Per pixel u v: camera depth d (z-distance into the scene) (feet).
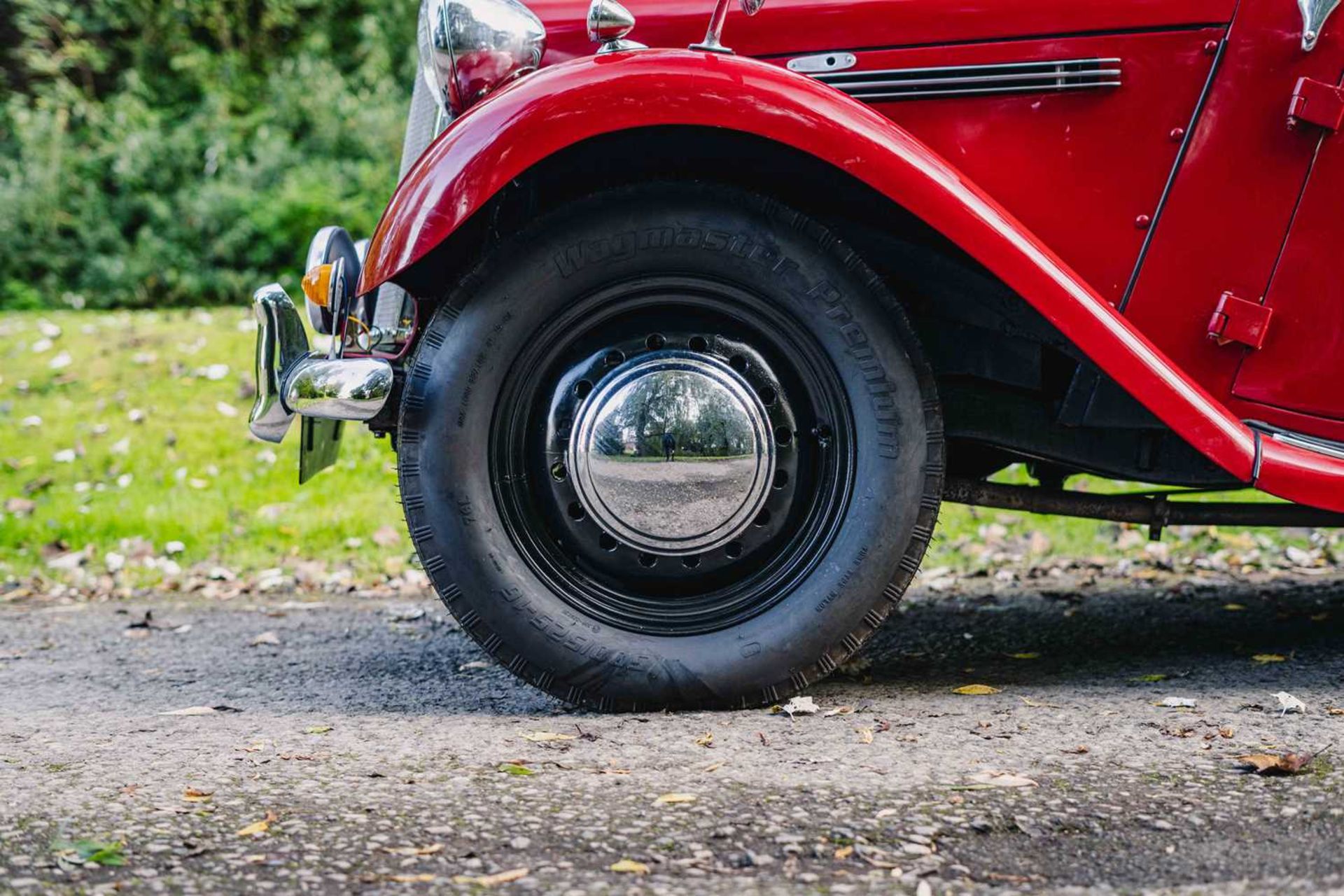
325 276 9.43
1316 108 9.39
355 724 9.19
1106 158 9.75
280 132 40.50
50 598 15.79
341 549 17.78
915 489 8.96
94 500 19.10
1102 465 9.68
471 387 8.93
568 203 8.95
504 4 9.36
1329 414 9.73
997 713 9.01
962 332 9.55
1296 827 6.71
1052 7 9.71
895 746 8.15
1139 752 7.97
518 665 9.00
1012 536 17.56
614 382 9.02
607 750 8.16
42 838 6.79
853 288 8.93
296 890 6.14
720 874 6.27
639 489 9.01
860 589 8.96
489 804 7.21
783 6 9.89
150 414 22.07
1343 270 9.57
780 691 9.06
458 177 8.50
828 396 9.05
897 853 6.49
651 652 8.98
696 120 8.45
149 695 10.66
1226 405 9.80
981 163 9.85
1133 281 9.80
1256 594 13.85
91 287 37.81
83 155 39.91
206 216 37.47
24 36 44.04
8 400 22.82
